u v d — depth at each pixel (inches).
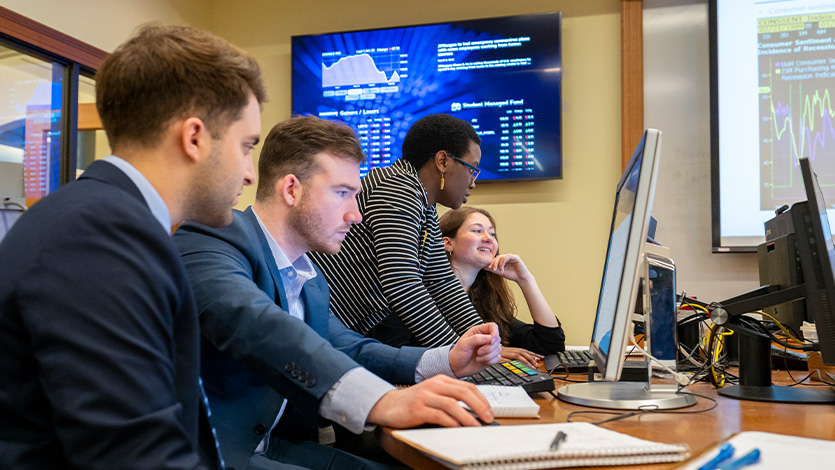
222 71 31.5
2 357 24.2
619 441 29.7
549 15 133.9
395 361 49.2
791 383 57.9
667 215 128.6
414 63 139.9
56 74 125.5
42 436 24.6
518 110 134.3
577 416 40.1
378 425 35.9
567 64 135.9
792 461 26.9
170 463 23.8
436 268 80.5
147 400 24.2
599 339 47.4
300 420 49.7
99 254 24.8
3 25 109.0
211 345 42.2
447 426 33.6
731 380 59.5
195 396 28.9
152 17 142.9
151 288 25.7
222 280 39.9
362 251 70.7
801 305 65.7
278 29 150.9
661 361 51.1
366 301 72.2
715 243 124.3
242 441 41.9
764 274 77.0
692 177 128.1
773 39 124.5
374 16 146.0
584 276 132.5
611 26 134.4
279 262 49.6
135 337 24.6
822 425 36.9
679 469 26.5
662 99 130.0
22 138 127.4
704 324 70.7
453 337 65.9
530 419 39.1
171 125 30.7
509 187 136.7
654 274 51.6
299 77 145.1
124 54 31.0
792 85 123.3
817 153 121.5
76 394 22.9
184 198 31.6
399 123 139.7
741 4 126.0
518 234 135.6
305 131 50.3
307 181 49.9
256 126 33.8
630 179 44.3
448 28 138.6
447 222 97.7
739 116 125.0
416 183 72.2
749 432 32.0
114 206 26.2
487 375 52.9
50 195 27.5
